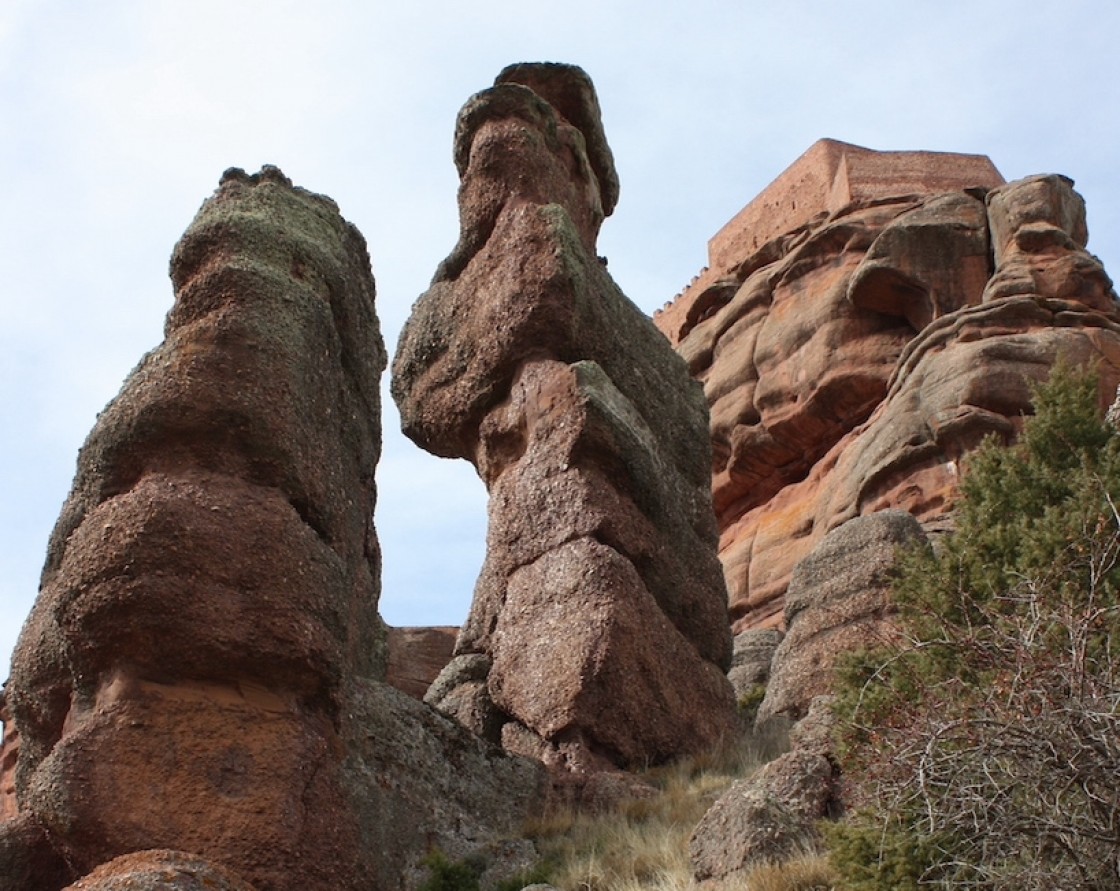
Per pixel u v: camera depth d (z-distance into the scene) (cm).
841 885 1023
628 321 2064
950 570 1364
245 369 1352
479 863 1364
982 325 3344
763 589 3638
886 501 3120
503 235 2034
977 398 3102
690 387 2127
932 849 964
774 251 4528
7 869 1221
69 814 1156
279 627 1256
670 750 1683
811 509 3672
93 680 1241
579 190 2205
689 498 2014
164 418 1316
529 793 1503
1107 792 885
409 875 1330
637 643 1686
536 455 1831
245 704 1233
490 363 1953
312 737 1254
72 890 984
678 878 1220
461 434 1997
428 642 2806
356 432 1509
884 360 3828
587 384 1838
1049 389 1680
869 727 1074
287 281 1440
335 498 1394
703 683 1759
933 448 3092
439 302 2073
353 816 1271
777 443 4009
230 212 1486
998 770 910
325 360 1442
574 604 1706
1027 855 906
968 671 1104
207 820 1167
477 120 2166
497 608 1803
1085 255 3500
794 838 1183
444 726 1473
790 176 5247
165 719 1202
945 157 4666
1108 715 873
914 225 3825
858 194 4578
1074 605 1030
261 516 1288
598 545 1733
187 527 1249
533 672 1697
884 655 1287
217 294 1402
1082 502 1365
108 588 1223
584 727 1631
